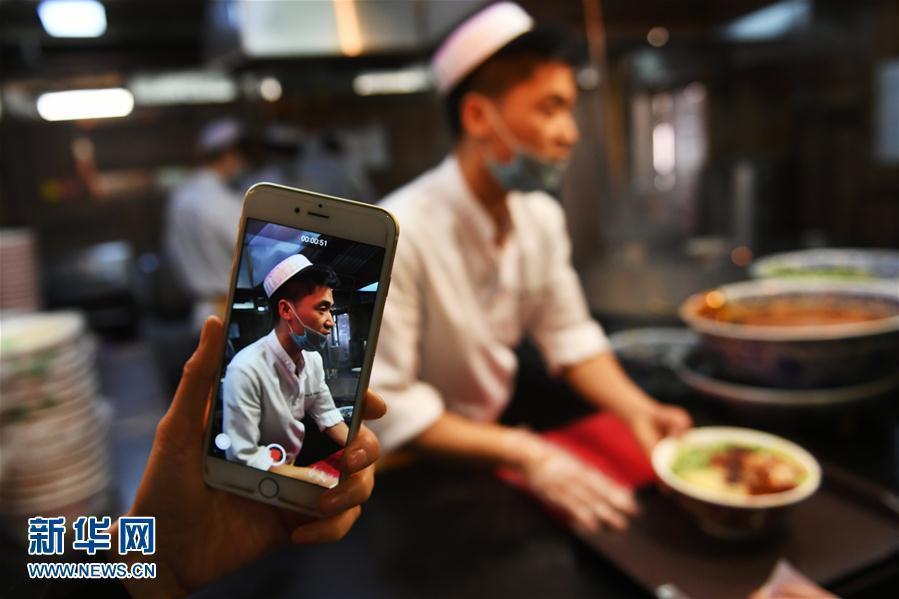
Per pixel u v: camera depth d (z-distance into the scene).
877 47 2.87
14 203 3.54
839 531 0.86
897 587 0.80
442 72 1.16
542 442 1.05
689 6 2.05
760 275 1.62
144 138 3.71
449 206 1.16
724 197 3.38
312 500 0.50
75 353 1.13
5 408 1.05
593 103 2.62
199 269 2.83
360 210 0.50
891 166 2.94
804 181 3.42
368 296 0.50
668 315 1.78
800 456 0.91
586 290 2.09
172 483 0.50
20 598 0.49
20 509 1.07
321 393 0.50
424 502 1.03
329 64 2.01
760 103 3.57
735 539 0.85
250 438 0.51
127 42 2.62
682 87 3.44
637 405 1.19
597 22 2.04
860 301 1.23
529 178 1.13
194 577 0.52
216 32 2.03
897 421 1.17
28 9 2.16
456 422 1.07
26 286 1.72
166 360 1.94
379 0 1.72
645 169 3.45
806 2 2.19
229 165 3.00
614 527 0.90
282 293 0.51
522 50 1.04
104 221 3.75
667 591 0.76
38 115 3.09
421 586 0.84
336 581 0.85
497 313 1.24
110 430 1.44
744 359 1.13
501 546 0.90
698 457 0.94
